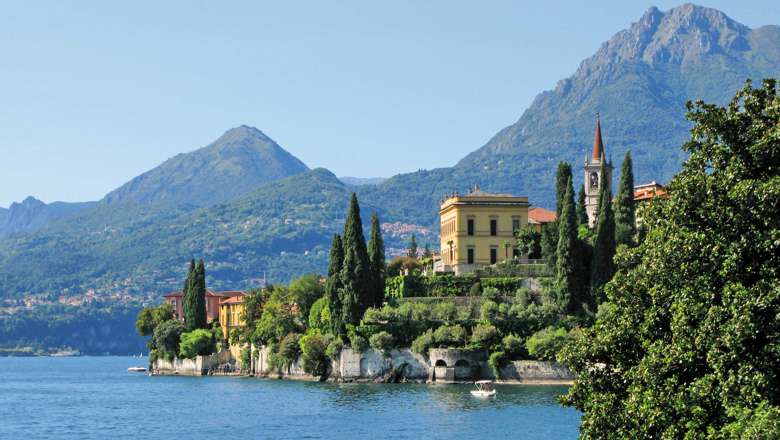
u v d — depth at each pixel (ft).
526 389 577.84
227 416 492.95
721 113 206.18
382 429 413.39
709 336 184.96
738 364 180.55
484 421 427.33
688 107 210.79
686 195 199.00
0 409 590.55
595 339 219.41
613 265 605.31
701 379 186.70
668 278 201.05
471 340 622.13
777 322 178.40
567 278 615.98
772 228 187.11
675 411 189.06
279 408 516.73
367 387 613.52
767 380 176.45
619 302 219.61
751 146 197.06
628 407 196.85
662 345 197.67
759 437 164.76
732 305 181.88
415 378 635.66
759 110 204.85
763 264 186.70
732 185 194.39
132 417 515.09
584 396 218.79
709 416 187.11
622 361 215.92
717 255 190.19
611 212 610.65
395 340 643.86
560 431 393.70
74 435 444.96
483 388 552.82
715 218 194.18
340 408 498.28
